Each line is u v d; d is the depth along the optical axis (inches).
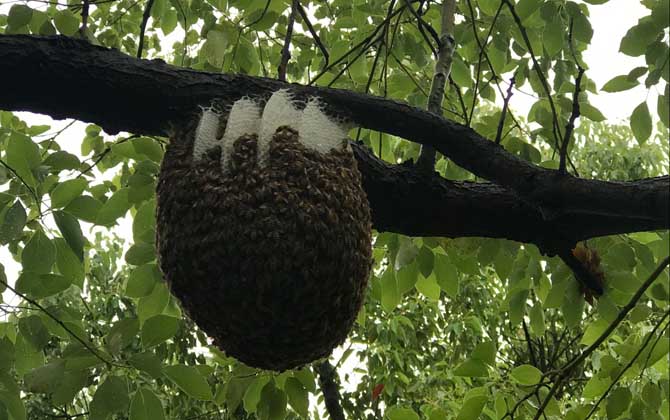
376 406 310.5
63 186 106.9
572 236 105.0
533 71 151.7
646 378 117.0
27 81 90.3
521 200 99.1
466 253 137.8
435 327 333.7
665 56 96.0
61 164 115.0
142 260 126.3
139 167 128.0
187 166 83.3
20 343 122.6
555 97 146.1
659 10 94.0
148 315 127.9
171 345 274.7
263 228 76.8
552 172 87.9
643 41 95.8
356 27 174.9
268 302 77.0
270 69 206.1
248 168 80.3
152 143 129.0
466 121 125.7
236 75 92.5
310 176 80.5
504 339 371.6
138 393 106.0
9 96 92.0
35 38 91.0
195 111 90.4
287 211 77.6
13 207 106.5
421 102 180.9
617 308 118.3
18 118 171.6
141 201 126.0
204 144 84.7
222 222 77.7
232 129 84.7
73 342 109.8
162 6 181.2
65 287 111.3
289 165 80.4
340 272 79.3
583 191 84.9
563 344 352.2
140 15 211.6
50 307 118.1
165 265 82.0
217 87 91.3
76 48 91.4
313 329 79.8
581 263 112.2
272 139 82.7
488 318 343.3
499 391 120.4
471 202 103.1
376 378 309.0
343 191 81.6
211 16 171.5
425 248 137.6
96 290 318.3
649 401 112.0
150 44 223.9
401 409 120.0
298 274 76.9
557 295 129.3
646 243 126.8
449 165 162.1
